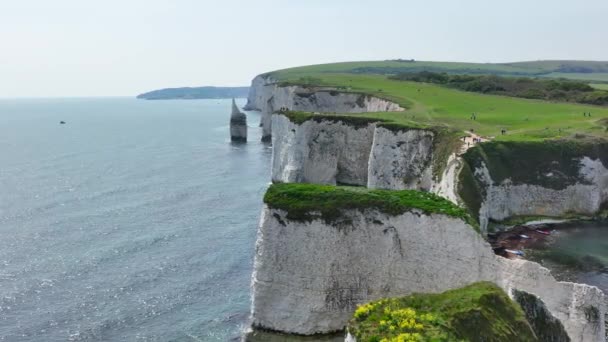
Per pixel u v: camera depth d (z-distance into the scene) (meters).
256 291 32.84
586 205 54.56
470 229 29.48
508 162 53.31
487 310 21.97
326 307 31.86
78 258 47.25
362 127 65.44
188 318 36.12
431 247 30.31
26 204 65.88
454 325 20.27
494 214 50.84
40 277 43.19
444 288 29.94
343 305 31.83
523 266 27.67
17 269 44.78
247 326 34.25
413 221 30.78
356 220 31.70
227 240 51.94
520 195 53.16
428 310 21.36
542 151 54.84
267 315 32.75
